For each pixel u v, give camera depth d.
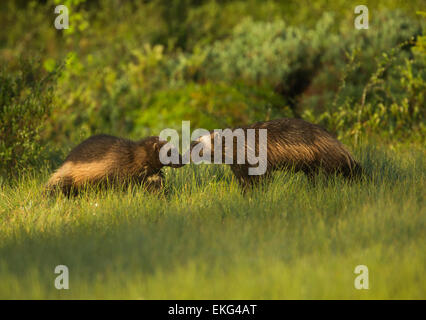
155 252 8.48
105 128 21.00
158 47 23.45
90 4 33.91
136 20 30.92
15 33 30.53
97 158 12.03
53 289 7.58
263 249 8.49
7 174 13.98
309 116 18.00
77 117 20.70
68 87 21.47
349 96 18.53
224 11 32.38
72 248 8.95
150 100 21.45
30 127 14.75
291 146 11.60
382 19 22.47
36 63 15.56
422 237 8.78
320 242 8.73
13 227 10.40
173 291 7.21
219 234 9.21
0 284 7.54
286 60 21.61
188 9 31.28
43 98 14.89
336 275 7.46
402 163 13.19
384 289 7.13
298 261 7.92
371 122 16.86
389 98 18.09
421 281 7.29
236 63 22.16
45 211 11.18
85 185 12.11
